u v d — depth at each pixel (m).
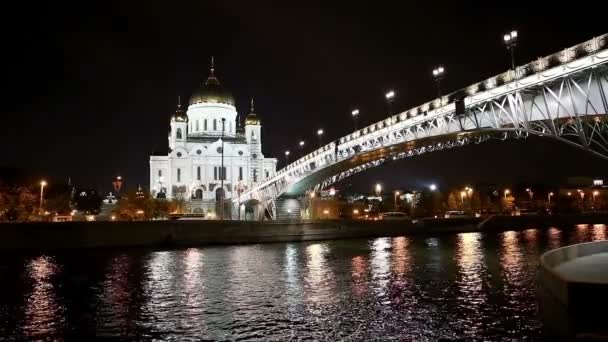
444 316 31.81
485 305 34.78
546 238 98.94
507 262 58.72
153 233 85.00
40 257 67.50
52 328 30.16
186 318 32.28
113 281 46.66
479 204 186.50
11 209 105.75
